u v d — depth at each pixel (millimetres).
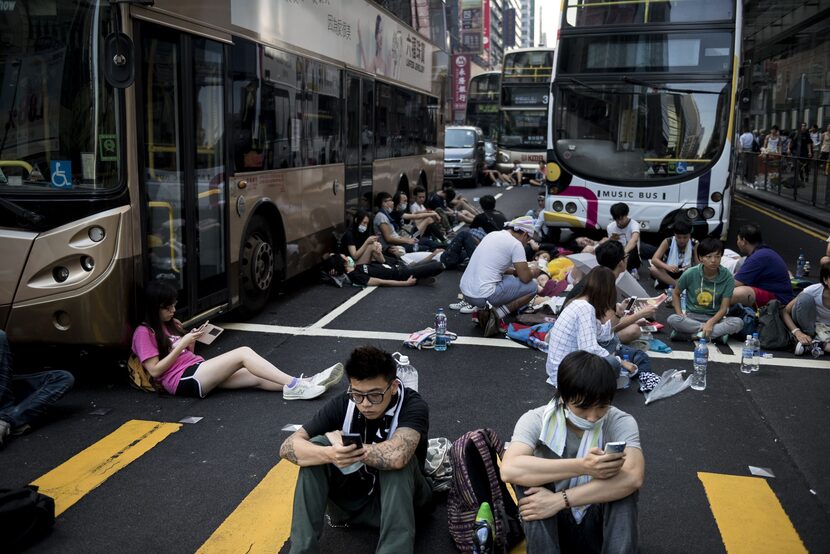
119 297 5930
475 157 28844
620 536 3389
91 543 4020
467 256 12102
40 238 5773
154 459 5023
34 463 4949
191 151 6887
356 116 12078
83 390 6262
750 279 8352
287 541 4051
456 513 3881
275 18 8773
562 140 12750
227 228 7660
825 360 7344
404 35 15117
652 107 12328
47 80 5785
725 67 12047
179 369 6109
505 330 8164
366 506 3967
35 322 5855
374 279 10602
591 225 12742
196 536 4098
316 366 6988
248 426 5570
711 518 4348
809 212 19594
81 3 5754
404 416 3754
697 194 12234
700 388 6504
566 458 3445
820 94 26641
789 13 29656
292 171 9430
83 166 5820
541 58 30875
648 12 12281
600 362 3371
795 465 5078
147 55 6168
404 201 14680
